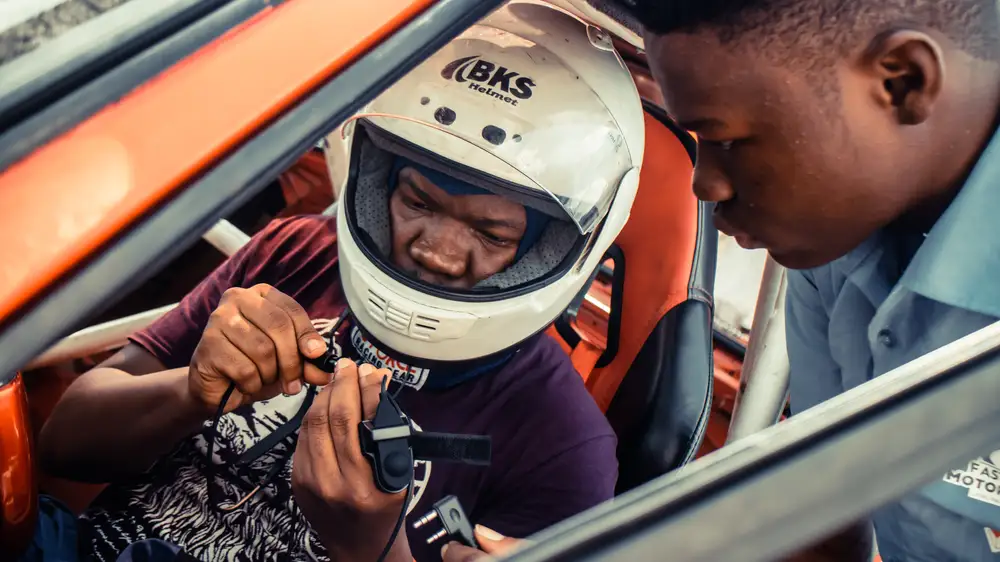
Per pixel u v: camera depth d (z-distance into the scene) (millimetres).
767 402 1263
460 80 1053
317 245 1335
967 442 419
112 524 1153
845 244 787
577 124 1041
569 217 1067
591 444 1175
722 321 1834
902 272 897
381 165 1173
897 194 732
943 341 801
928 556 887
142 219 458
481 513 1188
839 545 757
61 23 491
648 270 1291
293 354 1031
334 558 968
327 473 879
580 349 1334
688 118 729
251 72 511
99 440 1158
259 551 1114
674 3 671
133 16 502
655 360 1257
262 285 1071
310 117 522
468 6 613
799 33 648
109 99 478
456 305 1069
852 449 405
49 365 1470
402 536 984
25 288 427
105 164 460
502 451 1185
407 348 1110
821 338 1091
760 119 692
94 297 440
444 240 1102
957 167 742
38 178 449
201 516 1149
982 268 732
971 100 704
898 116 680
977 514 733
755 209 767
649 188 1292
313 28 539
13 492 871
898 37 631
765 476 389
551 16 1120
